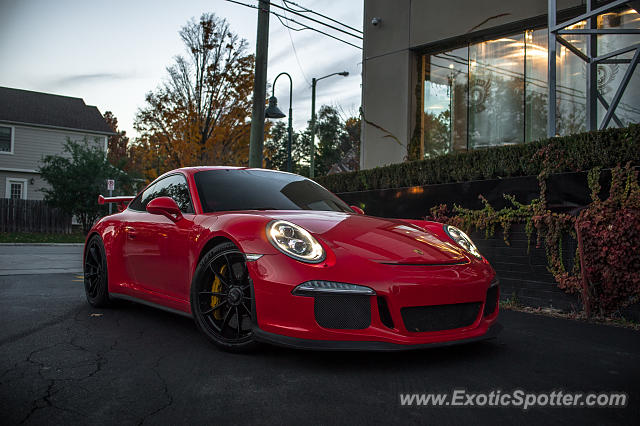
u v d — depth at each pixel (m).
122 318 3.56
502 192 4.75
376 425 1.73
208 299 2.81
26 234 18.91
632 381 2.28
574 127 7.43
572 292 4.12
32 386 2.07
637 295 3.71
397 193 6.09
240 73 18.53
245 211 3.03
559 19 7.39
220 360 2.48
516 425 1.77
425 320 2.43
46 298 4.43
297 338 2.33
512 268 4.61
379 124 9.55
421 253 2.61
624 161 3.83
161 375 2.24
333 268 2.36
